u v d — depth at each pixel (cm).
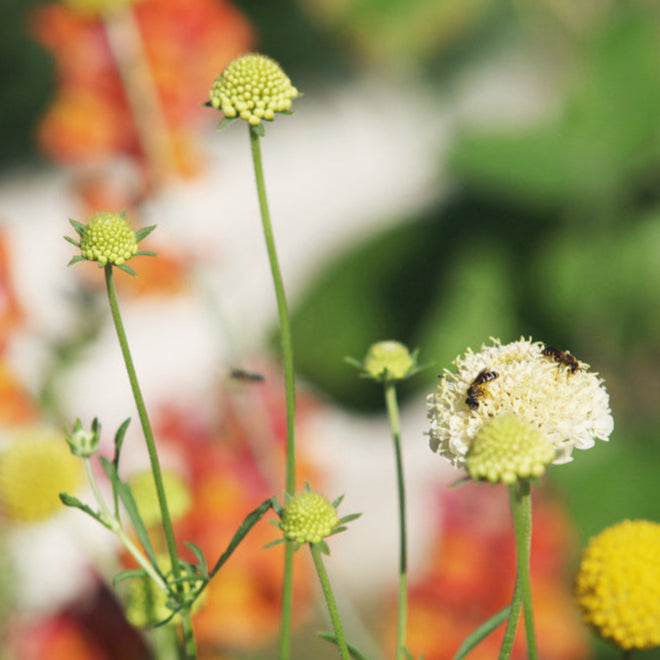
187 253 112
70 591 96
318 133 369
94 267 108
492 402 70
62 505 80
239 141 381
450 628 93
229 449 94
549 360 71
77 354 103
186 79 113
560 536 96
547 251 148
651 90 144
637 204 146
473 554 93
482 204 158
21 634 91
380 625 129
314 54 380
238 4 365
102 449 98
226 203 319
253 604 91
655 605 68
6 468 80
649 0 149
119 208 113
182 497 81
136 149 113
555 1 148
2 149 381
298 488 95
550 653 93
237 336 110
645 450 129
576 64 148
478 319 147
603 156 144
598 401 71
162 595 74
